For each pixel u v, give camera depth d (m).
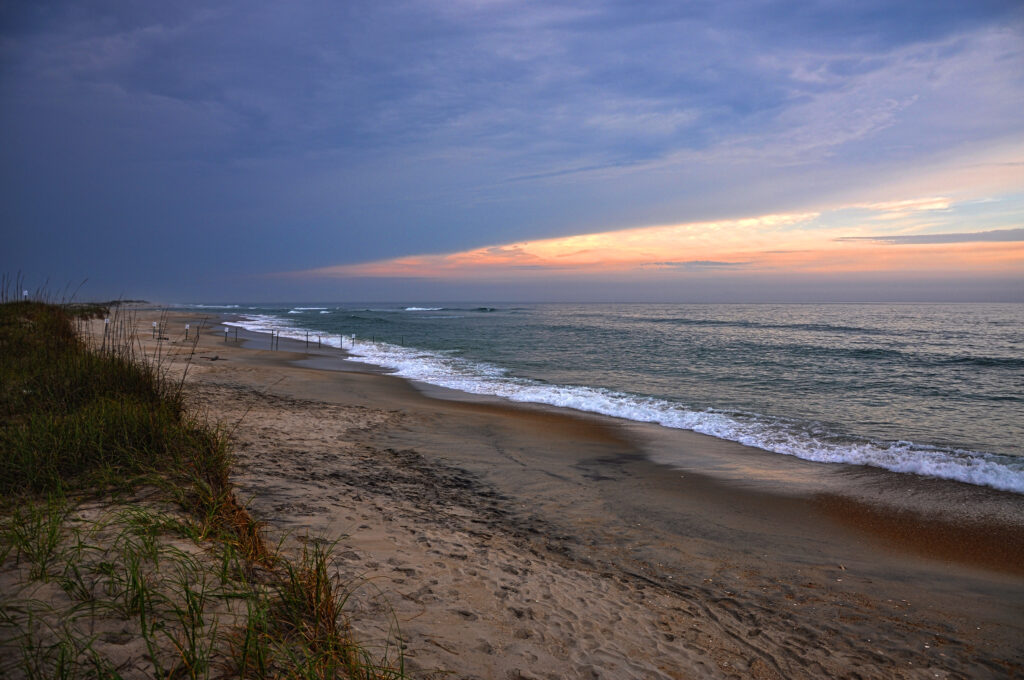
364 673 2.52
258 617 2.61
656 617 4.12
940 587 5.09
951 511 7.06
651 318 67.75
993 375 19.70
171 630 2.45
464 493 6.91
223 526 3.85
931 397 15.52
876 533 6.36
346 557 4.06
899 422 12.41
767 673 3.54
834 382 18.11
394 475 7.19
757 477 8.34
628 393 15.82
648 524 6.42
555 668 3.10
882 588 5.04
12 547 2.99
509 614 3.68
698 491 7.67
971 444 10.55
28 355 8.51
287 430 8.90
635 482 7.97
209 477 4.95
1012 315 71.88
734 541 6.04
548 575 4.59
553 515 6.48
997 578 5.30
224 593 2.86
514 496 7.03
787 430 11.52
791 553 5.78
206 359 18.30
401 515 5.51
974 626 4.40
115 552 3.08
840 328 46.44
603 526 6.27
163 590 2.77
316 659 2.46
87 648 2.20
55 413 5.66
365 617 3.17
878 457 9.52
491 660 3.03
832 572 5.34
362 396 13.65
